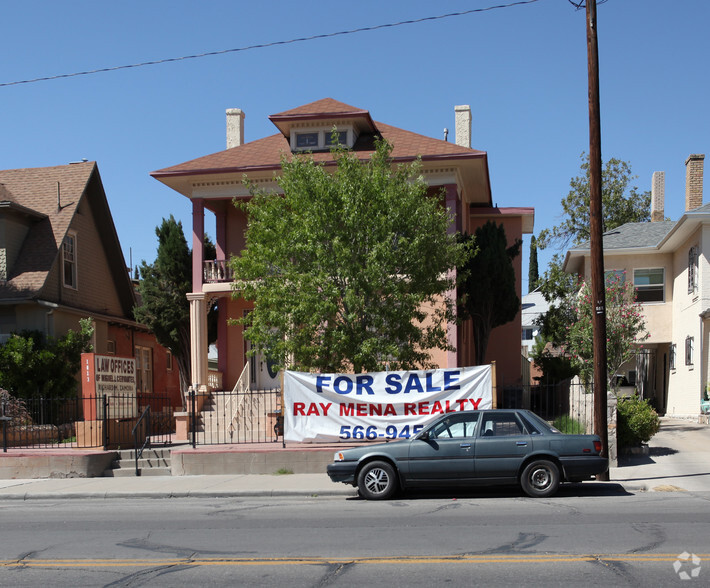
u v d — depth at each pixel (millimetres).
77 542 9062
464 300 20219
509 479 11859
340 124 24250
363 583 6668
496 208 28375
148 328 27859
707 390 22203
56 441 20312
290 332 16766
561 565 7086
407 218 16969
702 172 30047
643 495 11961
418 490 13141
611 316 20891
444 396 15297
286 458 15531
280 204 17703
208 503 12539
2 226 24125
